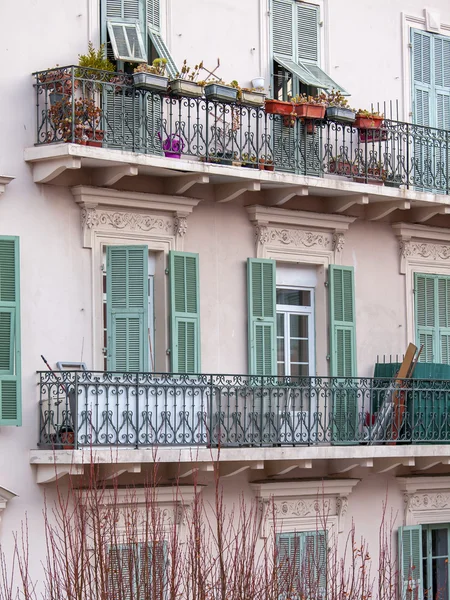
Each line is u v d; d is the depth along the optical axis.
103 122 21.42
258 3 24.12
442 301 26.06
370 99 25.52
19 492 20.64
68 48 21.73
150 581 17.78
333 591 19.61
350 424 23.42
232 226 23.38
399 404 23.83
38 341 21.08
